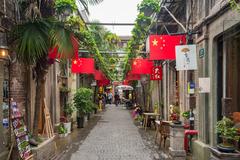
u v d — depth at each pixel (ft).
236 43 26.20
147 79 81.51
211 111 29.58
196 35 33.76
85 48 61.93
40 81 31.12
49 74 49.03
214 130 29.17
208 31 30.45
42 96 36.40
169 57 35.40
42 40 26.61
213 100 29.40
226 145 19.95
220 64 29.35
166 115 59.36
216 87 29.43
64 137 49.75
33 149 28.14
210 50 29.86
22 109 33.50
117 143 43.73
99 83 108.68
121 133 54.44
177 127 34.17
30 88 35.47
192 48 29.81
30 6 28.22
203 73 31.22
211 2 30.09
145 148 39.70
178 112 41.04
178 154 33.91
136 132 55.83
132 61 61.46
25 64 29.01
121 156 34.81
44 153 30.50
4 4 27.84
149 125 61.98
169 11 39.17
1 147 27.30
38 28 27.20
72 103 63.41
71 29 29.76
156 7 42.52
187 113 37.35
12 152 27.40
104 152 37.17
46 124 35.01
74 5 31.83
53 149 34.42
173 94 55.16
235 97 26.21
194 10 35.50
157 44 35.58
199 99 32.42
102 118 86.94
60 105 58.13
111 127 63.93
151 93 79.97
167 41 35.55
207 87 29.60
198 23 33.22
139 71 58.80
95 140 46.55
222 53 29.17
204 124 30.81
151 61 58.75
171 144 34.99
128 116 94.58
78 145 42.14
